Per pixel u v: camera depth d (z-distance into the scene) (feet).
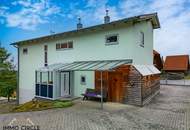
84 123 33.63
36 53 77.92
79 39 63.21
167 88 92.99
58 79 59.72
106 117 37.37
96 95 52.85
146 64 64.23
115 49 54.19
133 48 50.93
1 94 104.47
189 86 103.24
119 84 51.39
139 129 30.37
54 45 71.15
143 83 48.49
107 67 46.70
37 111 45.19
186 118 36.65
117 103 50.85
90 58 59.93
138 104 47.29
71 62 65.21
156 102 53.31
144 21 61.31
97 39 58.34
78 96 61.77
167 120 35.27
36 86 64.85
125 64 49.19
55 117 38.06
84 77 60.39
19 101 84.69
